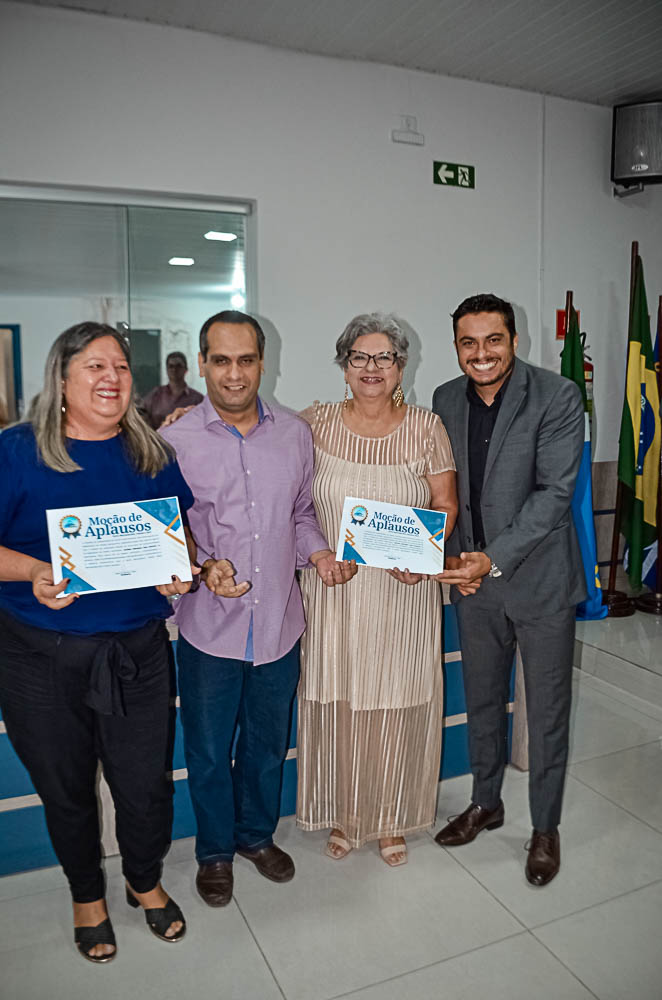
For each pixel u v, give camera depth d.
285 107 3.73
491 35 3.64
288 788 2.56
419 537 2.03
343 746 2.20
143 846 1.87
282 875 2.19
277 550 1.99
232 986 1.80
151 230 3.64
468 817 2.39
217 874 2.11
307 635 2.18
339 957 1.89
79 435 1.66
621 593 4.59
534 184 4.45
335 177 3.89
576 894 2.13
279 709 2.10
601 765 2.90
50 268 3.51
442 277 4.25
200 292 3.79
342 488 2.08
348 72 3.85
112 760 1.79
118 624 1.68
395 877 2.21
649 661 3.71
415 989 1.78
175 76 3.49
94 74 3.35
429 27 3.53
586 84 4.27
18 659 1.66
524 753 2.82
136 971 1.85
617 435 5.01
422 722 2.24
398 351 2.00
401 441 2.10
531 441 2.08
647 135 4.45
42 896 2.14
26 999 1.76
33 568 1.61
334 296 3.98
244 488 1.95
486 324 1.99
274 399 3.94
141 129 3.46
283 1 3.25
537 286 4.56
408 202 4.10
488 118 4.25
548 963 1.86
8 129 3.26
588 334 4.79
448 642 2.68
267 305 3.84
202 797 2.08
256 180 3.72
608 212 4.73
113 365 1.61
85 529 1.64
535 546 2.07
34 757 1.70
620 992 1.77
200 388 3.87
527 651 2.17
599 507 5.00
